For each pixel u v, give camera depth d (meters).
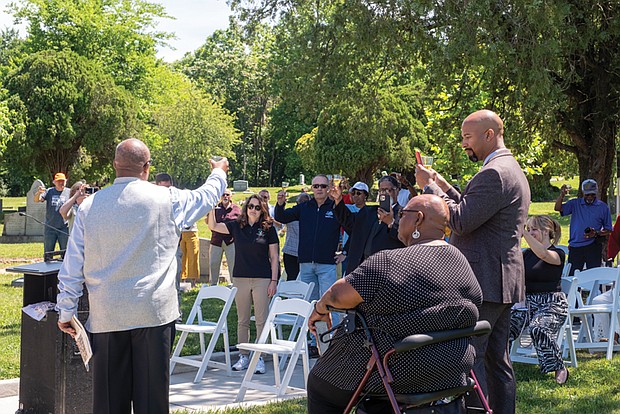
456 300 4.02
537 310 8.16
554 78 12.88
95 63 41.69
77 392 6.05
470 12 11.71
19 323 11.40
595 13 13.46
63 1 47.38
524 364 8.95
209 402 7.55
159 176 10.95
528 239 8.09
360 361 4.05
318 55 14.44
